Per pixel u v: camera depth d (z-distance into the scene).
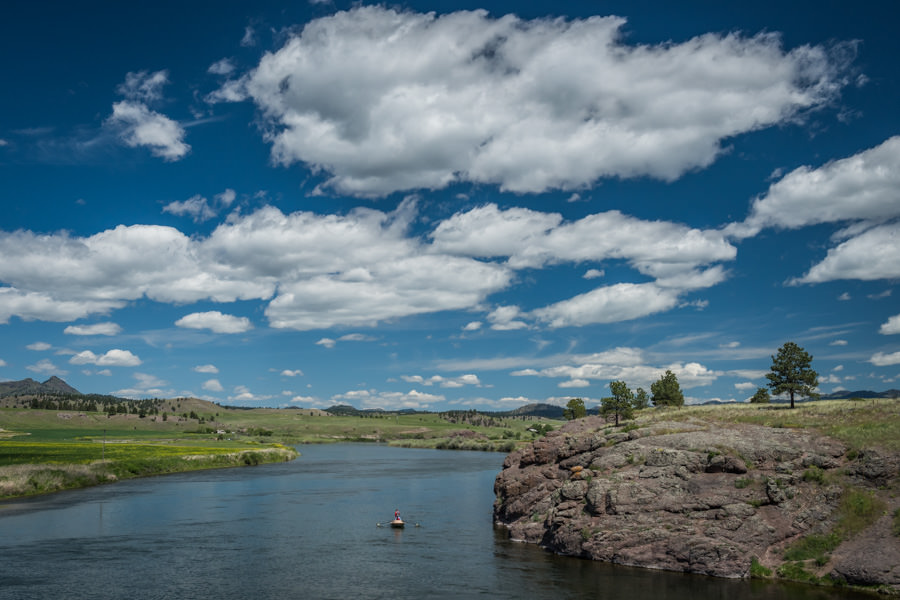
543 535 56.47
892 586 38.78
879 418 56.50
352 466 155.00
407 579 45.47
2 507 80.44
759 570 43.41
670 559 46.06
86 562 50.69
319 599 40.81
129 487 104.19
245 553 54.38
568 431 78.56
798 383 84.00
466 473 134.38
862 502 45.09
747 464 50.91
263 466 153.75
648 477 52.09
